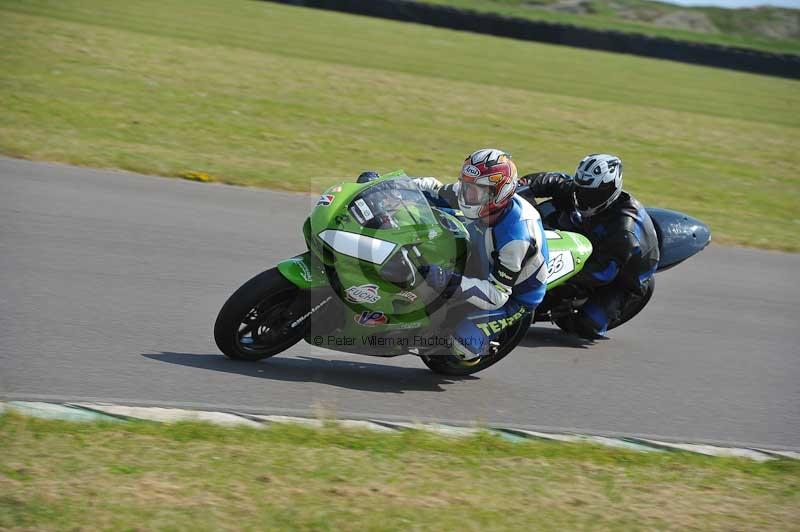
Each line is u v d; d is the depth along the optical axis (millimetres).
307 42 45812
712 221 23031
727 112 43219
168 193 18250
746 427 11297
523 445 9383
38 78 27281
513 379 11867
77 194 17125
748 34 85188
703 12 86750
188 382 9938
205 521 6852
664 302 16391
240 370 10547
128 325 11492
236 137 24375
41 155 19328
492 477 8430
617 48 63969
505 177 10344
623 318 14312
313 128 26891
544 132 31750
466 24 63781
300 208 18734
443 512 7539
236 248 15570
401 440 9023
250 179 20297
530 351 13133
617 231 13047
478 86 39094
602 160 12758
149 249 14750
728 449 10367
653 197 24656
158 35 40250
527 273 11000
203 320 12125
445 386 11273
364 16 62938
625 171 27656
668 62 62062
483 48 54406
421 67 42906
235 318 10164
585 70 51281
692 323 15398
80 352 10367
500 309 11133
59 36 34812
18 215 15352
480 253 10773
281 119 27359
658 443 10195
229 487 7445
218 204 18078
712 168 30266
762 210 25453
